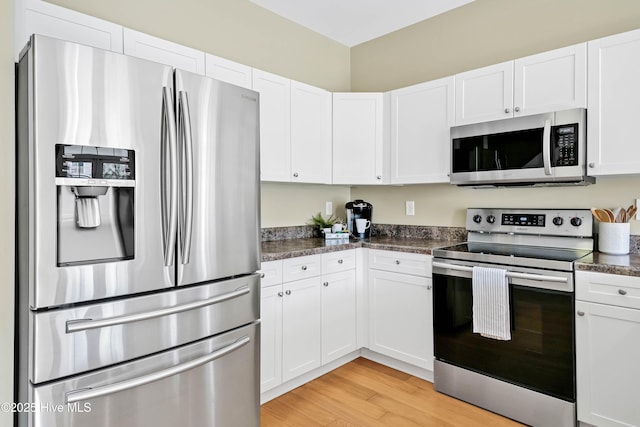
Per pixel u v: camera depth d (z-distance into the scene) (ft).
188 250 5.01
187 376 5.08
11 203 3.99
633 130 6.10
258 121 6.09
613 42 6.28
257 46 9.43
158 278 4.78
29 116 3.96
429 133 8.73
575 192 7.61
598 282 5.75
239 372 5.79
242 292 5.74
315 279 8.05
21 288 4.28
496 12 8.87
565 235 7.46
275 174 8.29
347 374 8.45
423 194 10.05
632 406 5.51
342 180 9.63
